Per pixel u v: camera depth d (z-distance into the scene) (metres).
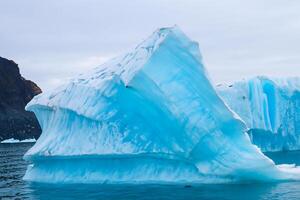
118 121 17.72
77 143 18.22
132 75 16.81
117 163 17.92
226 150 16.98
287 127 32.50
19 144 77.06
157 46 17.50
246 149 17.17
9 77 111.94
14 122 98.56
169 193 14.99
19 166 30.95
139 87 16.92
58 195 15.60
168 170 17.19
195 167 17.06
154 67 17.30
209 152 16.86
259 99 31.58
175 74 17.47
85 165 18.55
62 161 19.14
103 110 17.98
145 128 17.42
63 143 18.59
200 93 17.30
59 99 20.02
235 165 16.67
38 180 19.77
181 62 17.69
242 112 31.22
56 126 19.55
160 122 16.97
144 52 17.84
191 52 17.83
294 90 32.59
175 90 17.16
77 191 16.23
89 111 18.11
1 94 106.31
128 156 17.38
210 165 16.78
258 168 16.83
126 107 17.91
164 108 16.86
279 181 17.53
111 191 15.81
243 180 17.06
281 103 32.09
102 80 18.42
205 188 15.90
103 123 17.86
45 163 19.81
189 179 16.88
